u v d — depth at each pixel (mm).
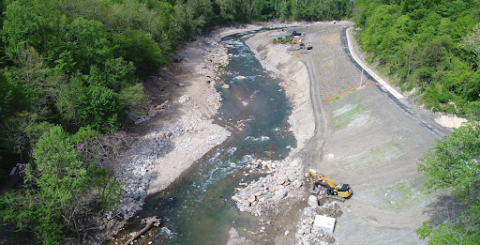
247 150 54875
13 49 48156
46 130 40125
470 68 55094
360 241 36156
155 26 79875
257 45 113312
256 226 40031
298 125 62031
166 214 42125
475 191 32531
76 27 54406
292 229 39188
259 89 78938
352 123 57062
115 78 55750
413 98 59094
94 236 37594
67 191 31141
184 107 67875
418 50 61562
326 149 52875
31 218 32156
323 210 40906
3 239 33312
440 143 28797
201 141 56812
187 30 110750
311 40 110438
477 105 31406
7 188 38531
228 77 86125
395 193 40875
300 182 45844
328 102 66188
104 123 49500
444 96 53375
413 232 35344
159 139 55875
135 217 41406
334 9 165125
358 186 43844
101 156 46875
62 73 49688
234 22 147625
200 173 49562
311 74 80625
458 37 61250
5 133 38406
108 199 38688
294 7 161125
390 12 86688
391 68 69625
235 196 44781
